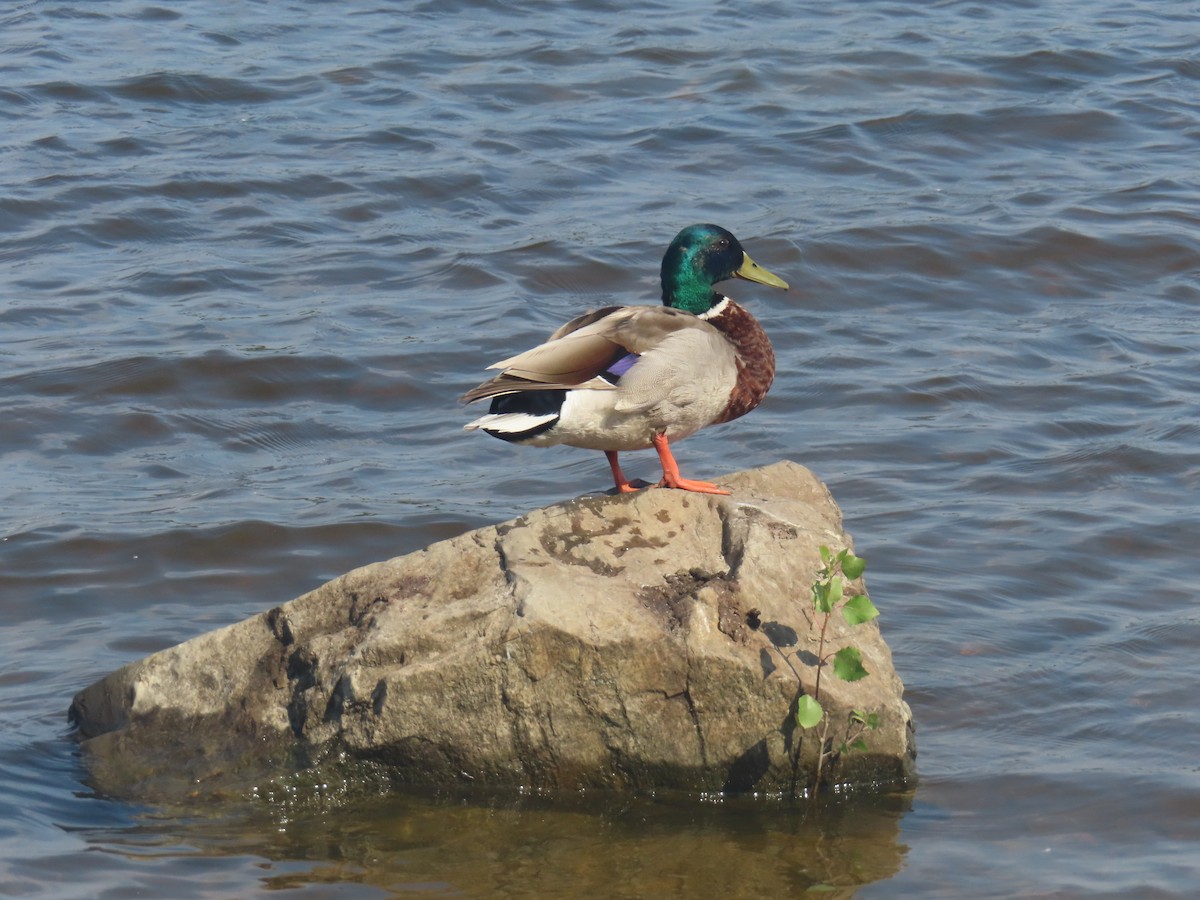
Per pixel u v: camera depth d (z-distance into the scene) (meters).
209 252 18.56
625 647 8.19
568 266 18.25
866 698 8.45
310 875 7.74
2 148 21.36
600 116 23.16
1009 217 19.48
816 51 25.73
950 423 14.55
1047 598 11.24
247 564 11.96
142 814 8.36
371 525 12.52
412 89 24.17
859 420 14.66
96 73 24.36
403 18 27.83
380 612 8.55
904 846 8.11
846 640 8.62
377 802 8.42
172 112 23.17
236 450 14.15
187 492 13.18
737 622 8.42
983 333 16.72
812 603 8.67
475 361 15.92
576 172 21.17
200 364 15.44
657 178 21.05
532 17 27.88
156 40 26.17
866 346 16.42
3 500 12.89
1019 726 9.48
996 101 23.62
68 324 16.45
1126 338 16.55
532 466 13.83
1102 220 19.44
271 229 19.25
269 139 22.11
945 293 17.84
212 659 8.88
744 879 7.76
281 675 8.71
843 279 18.03
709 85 24.30
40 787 8.60
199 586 11.61
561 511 8.99
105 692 9.16
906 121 22.88
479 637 8.22
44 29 26.69
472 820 8.26
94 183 20.27
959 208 19.84
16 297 17.12
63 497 12.99
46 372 15.20
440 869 7.80
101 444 14.15
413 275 18.08
